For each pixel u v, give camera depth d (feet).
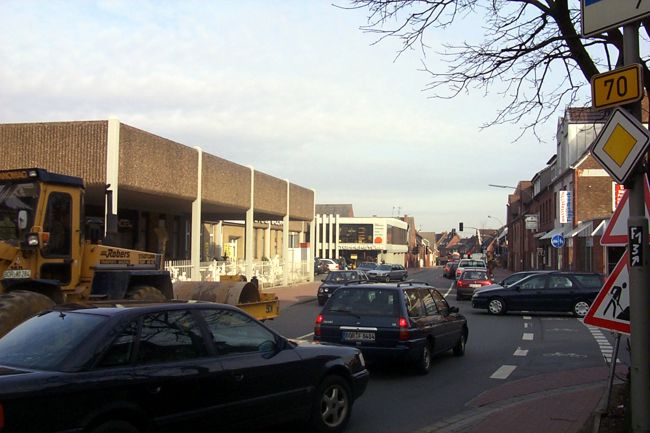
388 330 34.04
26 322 18.62
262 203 111.34
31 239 30.09
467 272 99.45
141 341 17.46
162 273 39.65
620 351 45.16
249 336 20.84
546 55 29.35
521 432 23.25
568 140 138.10
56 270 32.32
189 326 18.97
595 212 129.59
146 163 68.90
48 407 14.83
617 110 18.15
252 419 19.88
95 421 15.70
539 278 72.33
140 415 16.62
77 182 33.27
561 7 25.43
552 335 54.60
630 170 17.76
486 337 53.21
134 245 102.58
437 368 37.96
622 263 21.62
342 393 23.54
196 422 18.03
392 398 29.78
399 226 325.83
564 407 26.94
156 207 101.55
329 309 36.09
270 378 20.48
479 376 35.40
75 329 17.11
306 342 23.70
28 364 16.26
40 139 63.57
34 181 31.30
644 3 17.31
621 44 24.89
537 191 190.08
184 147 78.89
